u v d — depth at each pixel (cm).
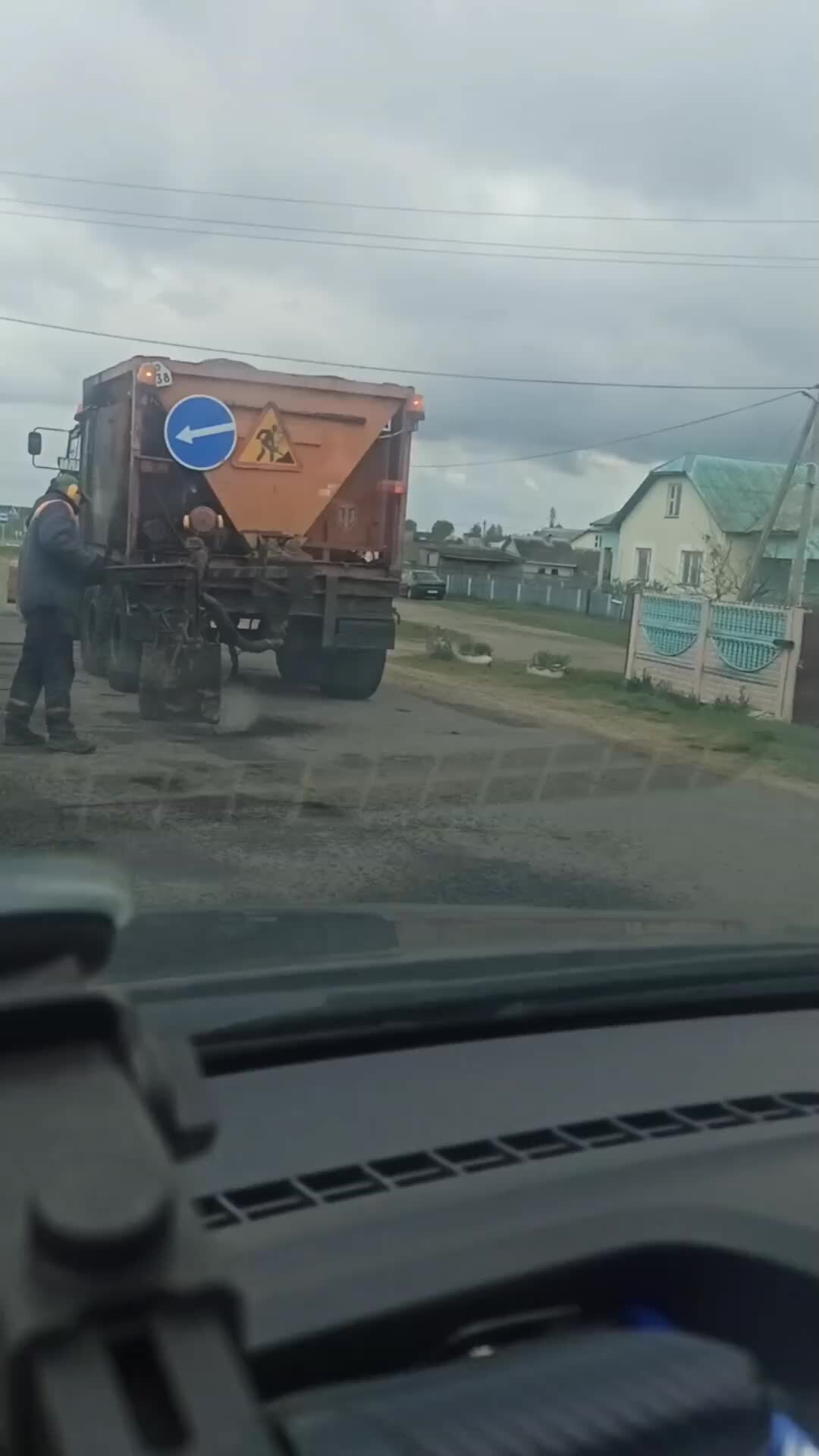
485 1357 176
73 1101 115
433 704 1570
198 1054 259
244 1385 99
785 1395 185
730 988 321
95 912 170
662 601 1884
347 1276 191
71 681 1046
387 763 1098
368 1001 280
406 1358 185
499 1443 145
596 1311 202
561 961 324
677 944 351
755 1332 208
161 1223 98
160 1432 95
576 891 705
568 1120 252
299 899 638
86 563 1023
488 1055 282
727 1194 224
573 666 2339
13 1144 110
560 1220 210
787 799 1066
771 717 1622
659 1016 315
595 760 1215
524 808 947
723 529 4725
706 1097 269
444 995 288
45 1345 94
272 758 1080
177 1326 98
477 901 666
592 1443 148
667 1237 206
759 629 1683
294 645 1506
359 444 1455
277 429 1423
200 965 308
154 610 1378
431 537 7331
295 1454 140
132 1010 133
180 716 1211
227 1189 217
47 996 124
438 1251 199
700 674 1784
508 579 5706
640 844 847
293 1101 251
